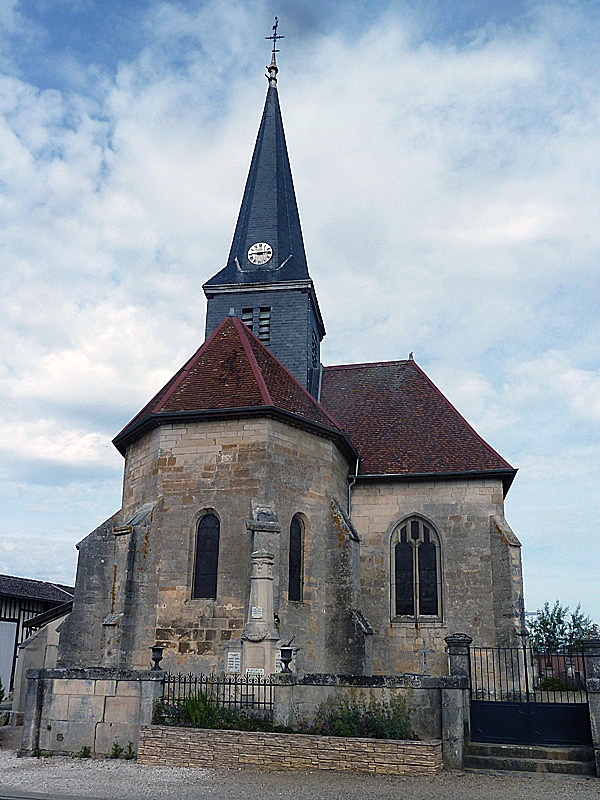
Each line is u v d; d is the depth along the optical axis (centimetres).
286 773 1362
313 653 1966
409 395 2788
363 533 2409
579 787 1258
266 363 2311
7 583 3516
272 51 3525
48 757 1534
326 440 2184
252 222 3062
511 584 2236
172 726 1487
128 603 1848
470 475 2370
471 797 1177
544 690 2541
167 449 2031
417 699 1444
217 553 1923
